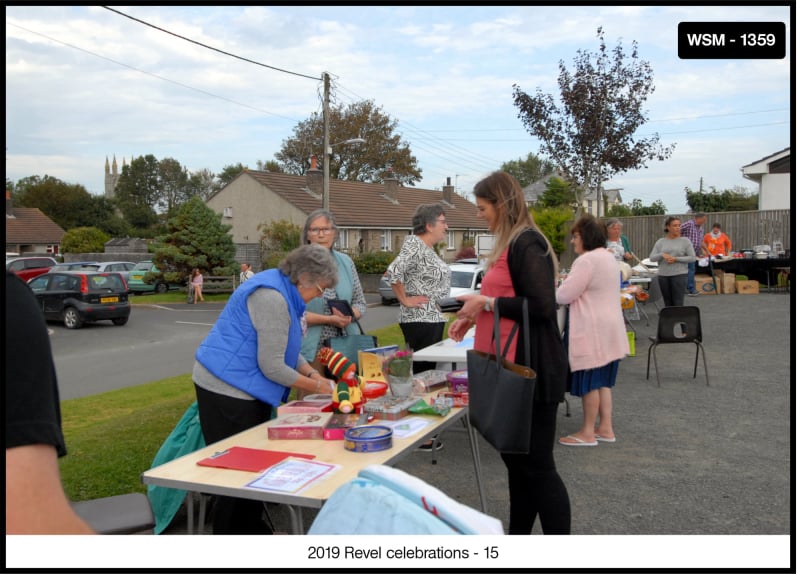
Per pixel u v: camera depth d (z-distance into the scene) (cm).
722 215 1928
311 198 3728
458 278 1467
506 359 267
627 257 1170
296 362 328
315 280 310
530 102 1478
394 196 4178
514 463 278
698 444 489
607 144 1428
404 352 351
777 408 581
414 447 274
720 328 1011
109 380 1002
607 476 427
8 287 109
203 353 310
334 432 280
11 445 106
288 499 216
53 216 7281
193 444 358
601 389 500
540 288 264
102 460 449
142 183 9500
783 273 1505
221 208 3784
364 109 5541
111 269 2934
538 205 3372
